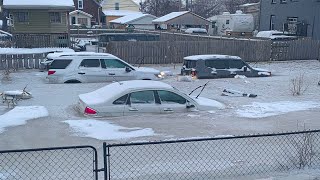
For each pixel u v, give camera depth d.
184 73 21.25
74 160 7.68
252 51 31.78
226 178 6.61
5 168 7.18
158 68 26.84
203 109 12.54
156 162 7.52
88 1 76.38
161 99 11.90
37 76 20.81
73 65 18.28
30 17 34.06
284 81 19.98
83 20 72.44
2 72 22.34
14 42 31.42
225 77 20.95
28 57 24.14
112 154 8.01
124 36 38.84
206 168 7.18
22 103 13.35
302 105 13.96
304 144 8.03
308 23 39.84
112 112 11.38
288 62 31.47
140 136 9.54
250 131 10.16
